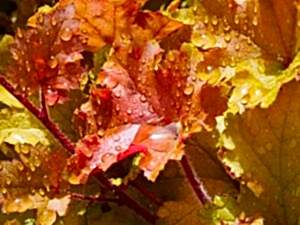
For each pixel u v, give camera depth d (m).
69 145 0.31
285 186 0.30
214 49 0.32
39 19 0.30
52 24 0.30
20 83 0.31
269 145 0.30
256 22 0.32
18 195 0.32
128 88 0.30
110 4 0.30
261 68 0.31
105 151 0.29
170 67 0.29
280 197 0.30
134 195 0.34
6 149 0.36
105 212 0.34
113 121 0.30
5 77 0.33
